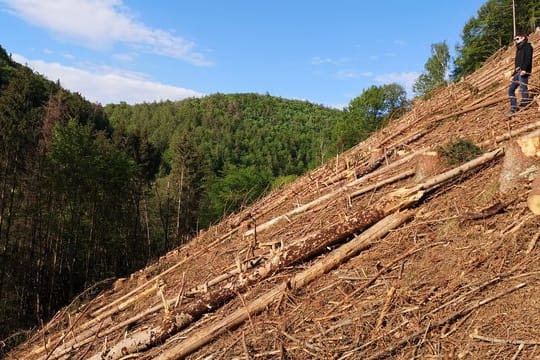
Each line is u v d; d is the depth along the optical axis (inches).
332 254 177.3
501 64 438.0
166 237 1187.9
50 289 819.4
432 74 1027.9
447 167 204.1
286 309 159.3
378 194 238.8
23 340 399.2
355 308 142.6
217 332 161.2
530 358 99.9
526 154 162.7
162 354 161.6
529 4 876.0
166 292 260.5
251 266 216.8
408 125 375.2
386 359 116.8
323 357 126.3
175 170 1435.8
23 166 808.3
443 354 110.9
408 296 135.3
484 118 284.5
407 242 168.6
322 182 336.2
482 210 155.9
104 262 1018.7
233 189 1144.2
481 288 126.0
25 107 920.9
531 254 130.8
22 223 794.2
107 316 269.1
